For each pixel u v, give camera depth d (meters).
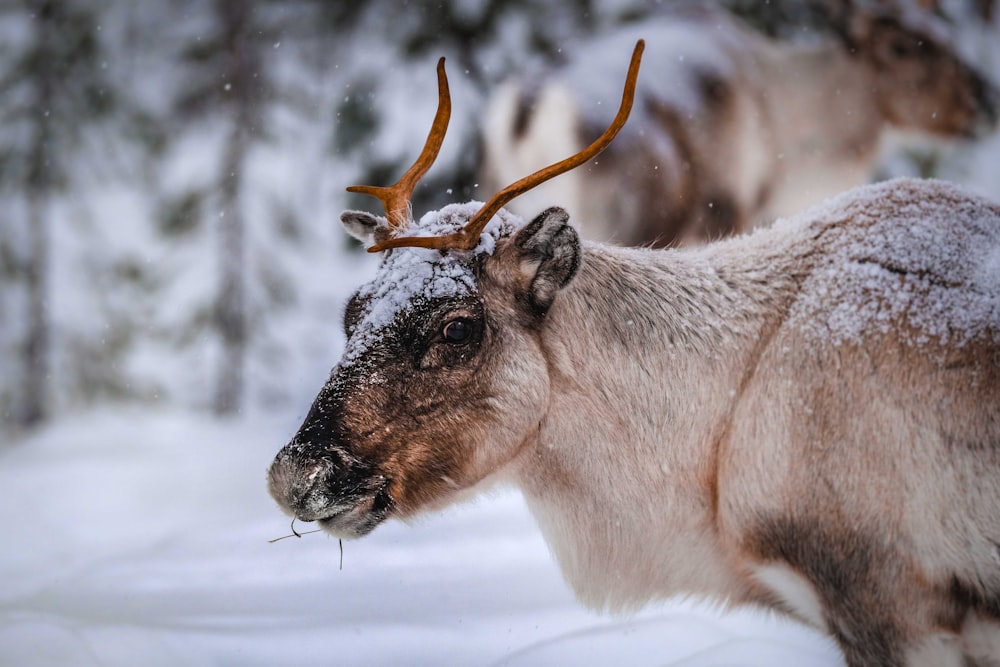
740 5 34.81
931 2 36.06
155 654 13.61
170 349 46.25
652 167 27.38
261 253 45.25
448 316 10.75
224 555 18.81
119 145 46.62
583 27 35.84
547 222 10.74
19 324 46.00
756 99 30.20
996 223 11.27
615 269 11.73
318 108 43.47
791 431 10.66
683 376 11.40
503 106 27.83
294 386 45.19
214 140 45.78
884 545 10.29
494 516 19.39
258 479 28.95
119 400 46.44
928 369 10.29
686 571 11.72
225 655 13.58
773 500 10.72
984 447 10.10
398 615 14.80
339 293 45.88
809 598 10.88
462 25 36.34
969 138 34.69
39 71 45.78
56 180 46.31
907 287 10.68
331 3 40.94
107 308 46.62
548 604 14.99
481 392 10.98
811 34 34.22
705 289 11.64
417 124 35.91
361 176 36.59
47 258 46.34
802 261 11.48
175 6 47.25
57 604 16.34
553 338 11.34
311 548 18.56
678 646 13.30
